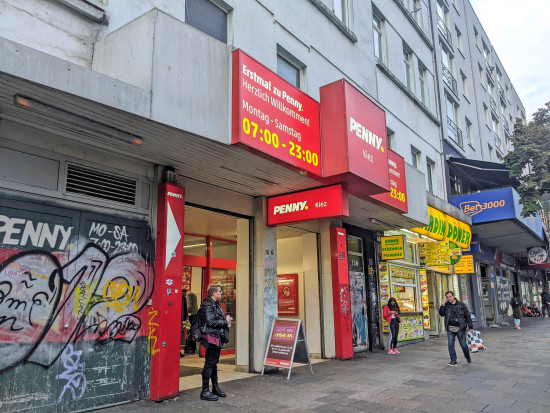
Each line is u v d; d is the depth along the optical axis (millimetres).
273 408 5754
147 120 4785
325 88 7348
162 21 4977
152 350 5953
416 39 16547
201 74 5391
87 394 5254
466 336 10445
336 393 6582
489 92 28953
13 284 4711
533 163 13867
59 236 5207
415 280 14625
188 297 11109
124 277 5855
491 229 18391
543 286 42719
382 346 11930
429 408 5734
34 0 4969
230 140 5652
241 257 8703
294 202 8117
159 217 6324
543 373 8125
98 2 5668
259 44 8164
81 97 4184
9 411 4535
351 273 11445
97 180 5766
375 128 7898
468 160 17625
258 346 8234
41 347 4871
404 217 10570
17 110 4504
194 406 5723
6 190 4770
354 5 11859
